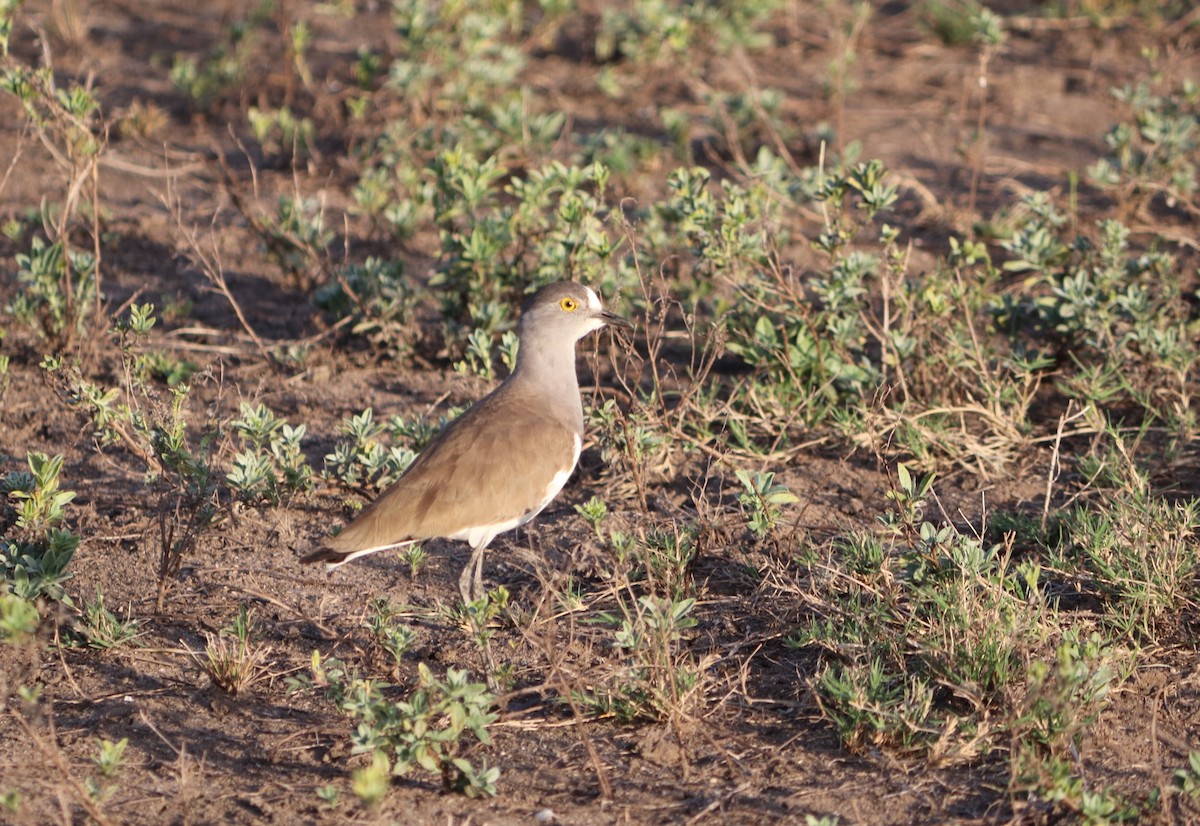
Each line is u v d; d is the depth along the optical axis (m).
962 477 12.18
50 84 14.32
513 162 18.17
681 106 20.62
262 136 18.41
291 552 11.20
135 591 10.62
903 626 9.75
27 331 14.70
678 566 10.26
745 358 13.18
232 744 8.98
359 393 13.80
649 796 8.45
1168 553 10.11
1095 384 12.70
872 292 15.29
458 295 14.59
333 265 15.77
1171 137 16.80
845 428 12.32
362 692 8.34
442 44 19.58
